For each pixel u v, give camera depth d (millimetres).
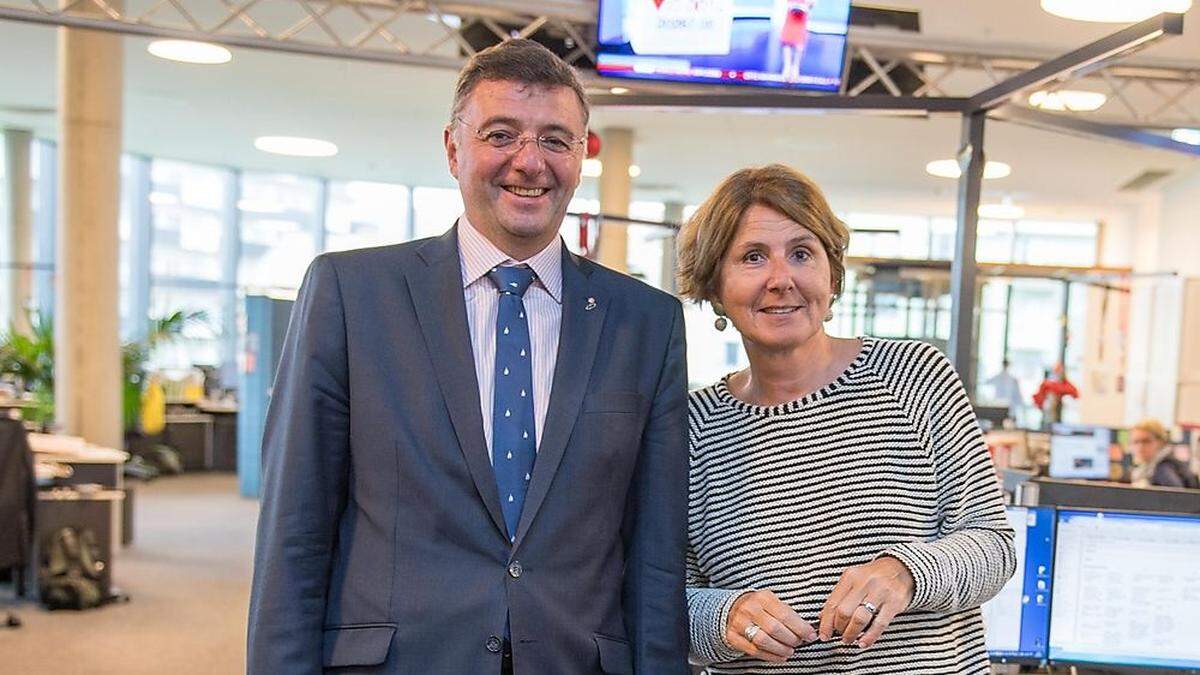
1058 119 3037
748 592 1555
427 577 1416
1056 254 13625
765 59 4254
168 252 12133
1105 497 2797
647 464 1560
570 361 1519
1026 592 2277
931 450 1607
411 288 1497
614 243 9242
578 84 1521
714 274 1685
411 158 10961
